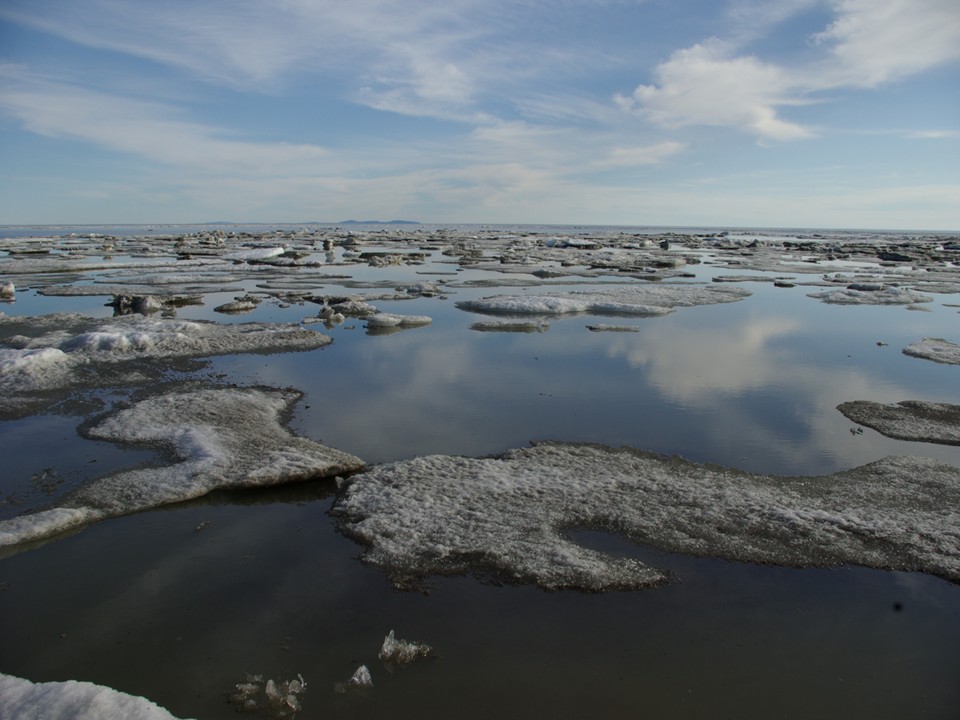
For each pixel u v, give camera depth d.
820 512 7.49
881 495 8.06
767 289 32.59
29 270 37.06
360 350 16.55
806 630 5.51
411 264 45.84
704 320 22.41
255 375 13.89
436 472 8.46
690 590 6.04
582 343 17.88
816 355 16.92
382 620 5.57
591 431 10.58
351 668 4.99
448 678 4.87
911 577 6.30
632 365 15.34
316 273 38.19
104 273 36.66
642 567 6.37
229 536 7.02
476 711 4.55
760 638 5.39
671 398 12.61
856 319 23.19
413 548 6.64
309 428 10.59
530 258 50.28
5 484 8.18
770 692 4.79
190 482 8.05
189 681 4.84
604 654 5.17
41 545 6.80
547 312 23.44
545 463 8.94
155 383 13.02
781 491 8.16
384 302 25.75
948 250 66.81
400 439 10.13
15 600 5.84
